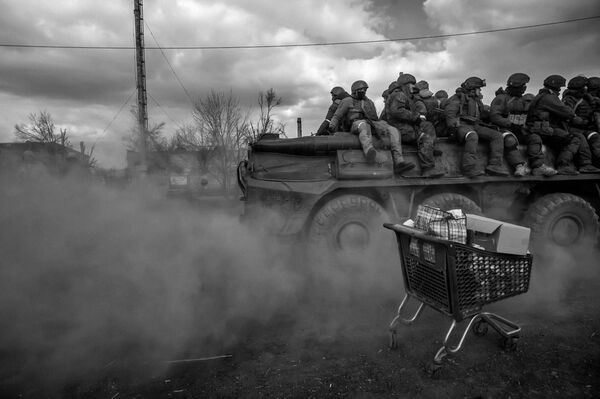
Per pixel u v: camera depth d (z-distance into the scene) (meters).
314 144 4.79
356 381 2.51
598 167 5.30
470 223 2.93
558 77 5.18
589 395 2.30
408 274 3.04
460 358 2.75
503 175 4.96
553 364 2.64
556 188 5.43
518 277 2.83
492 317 2.80
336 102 6.19
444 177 4.91
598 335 3.02
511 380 2.47
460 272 2.61
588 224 4.93
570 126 5.37
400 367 2.66
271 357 2.87
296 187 4.71
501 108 5.21
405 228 2.94
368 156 4.70
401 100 5.04
